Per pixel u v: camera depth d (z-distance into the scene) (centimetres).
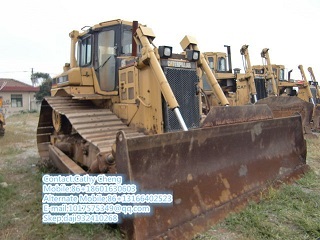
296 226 314
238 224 311
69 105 504
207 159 333
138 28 397
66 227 316
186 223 289
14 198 407
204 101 531
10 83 3419
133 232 262
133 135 384
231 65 1194
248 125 389
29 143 931
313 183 436
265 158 417
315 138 867
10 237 298
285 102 559
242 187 362
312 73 1473
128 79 433
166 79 353
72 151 513
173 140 297
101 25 486
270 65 1177
